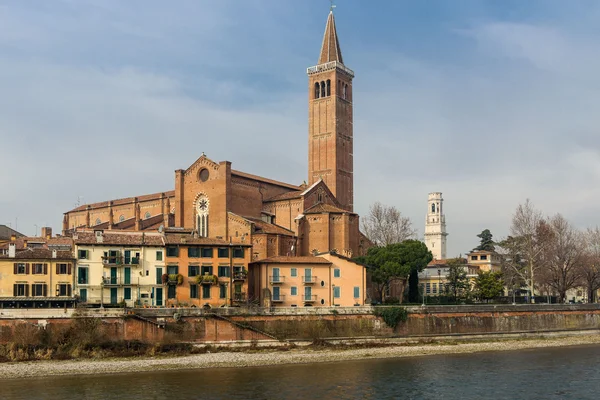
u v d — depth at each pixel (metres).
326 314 103.25
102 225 169.25
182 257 106.75
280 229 146.00
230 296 108.50
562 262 147.88
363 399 68.56
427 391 72.62
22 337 86.00
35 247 115.00
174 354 91.06
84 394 69.31
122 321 90.94
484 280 149.25
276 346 97.81
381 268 133.25
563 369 86.81
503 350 104.75
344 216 145.75
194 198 150.75
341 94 183.25
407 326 108.69
